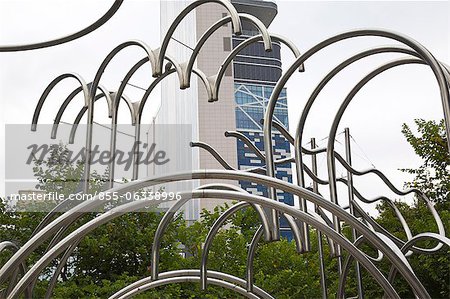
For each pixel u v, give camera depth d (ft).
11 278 12.32
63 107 13.21
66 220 10.52
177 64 11.10
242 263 30.53
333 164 12.05
